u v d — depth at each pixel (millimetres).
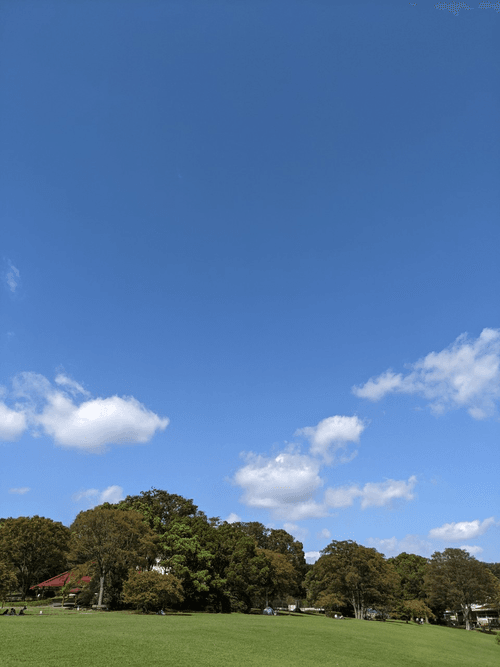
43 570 78938
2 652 22625
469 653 48094
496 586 90625
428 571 95062
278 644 35188
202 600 66875
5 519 81562
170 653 26297
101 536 57406
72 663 21500
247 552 75812
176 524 71062
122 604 58312
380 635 51312
